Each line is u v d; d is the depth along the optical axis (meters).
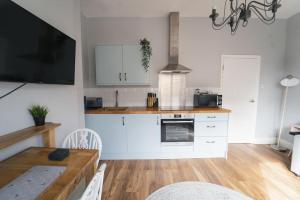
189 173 2.56
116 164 2.86
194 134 3.03
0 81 1.15
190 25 3.51
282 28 3.61
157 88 3.59
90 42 3.46
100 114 2.96
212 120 3.01
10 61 1.15
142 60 3.19
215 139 3.05
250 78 3.69
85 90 3.35
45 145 1.63
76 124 2.42
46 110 1.64
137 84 3.27
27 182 0.97
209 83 3.64
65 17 2.12
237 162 2.92
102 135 2.99
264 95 3.74
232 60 3.62
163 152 3.06
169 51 3.41
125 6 2.99
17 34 1.20
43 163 1.21
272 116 3.78
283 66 3.69
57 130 1.98
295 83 3.11
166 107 3.42
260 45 3.62
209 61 3.60
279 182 2.33
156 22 3.46
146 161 2.97
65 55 1.84
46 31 1.51
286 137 3.59
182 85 3.61
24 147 1.47
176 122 2.98
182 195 2.05
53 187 0.92
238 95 3.71
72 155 1.35
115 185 2.26
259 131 3.81
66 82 1.87
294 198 2.01
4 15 1.09
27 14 1.28
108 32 3.45
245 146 3.64
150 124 3.00
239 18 1.68
